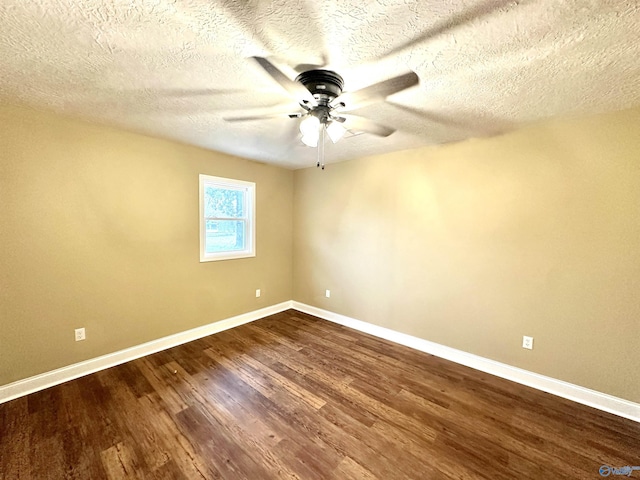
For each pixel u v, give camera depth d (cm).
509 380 249
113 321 264
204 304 336
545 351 234
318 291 410
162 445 170
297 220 433
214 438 176
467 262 274
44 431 179
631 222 197
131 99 191
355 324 367
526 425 192
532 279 238
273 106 202
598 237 209
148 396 218
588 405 214
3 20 113
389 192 328
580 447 173
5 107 204
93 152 245
